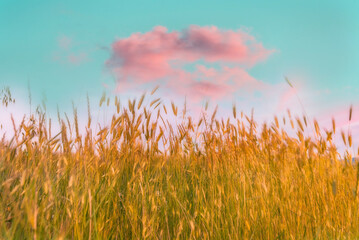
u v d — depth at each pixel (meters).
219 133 3.26
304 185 2.93
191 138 3.12
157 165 2.65
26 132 2.17
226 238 2.42
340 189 2.92
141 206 2.45
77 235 1.75
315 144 3.02
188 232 2.45
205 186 2.85
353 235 2.64
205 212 2.42
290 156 3.24
